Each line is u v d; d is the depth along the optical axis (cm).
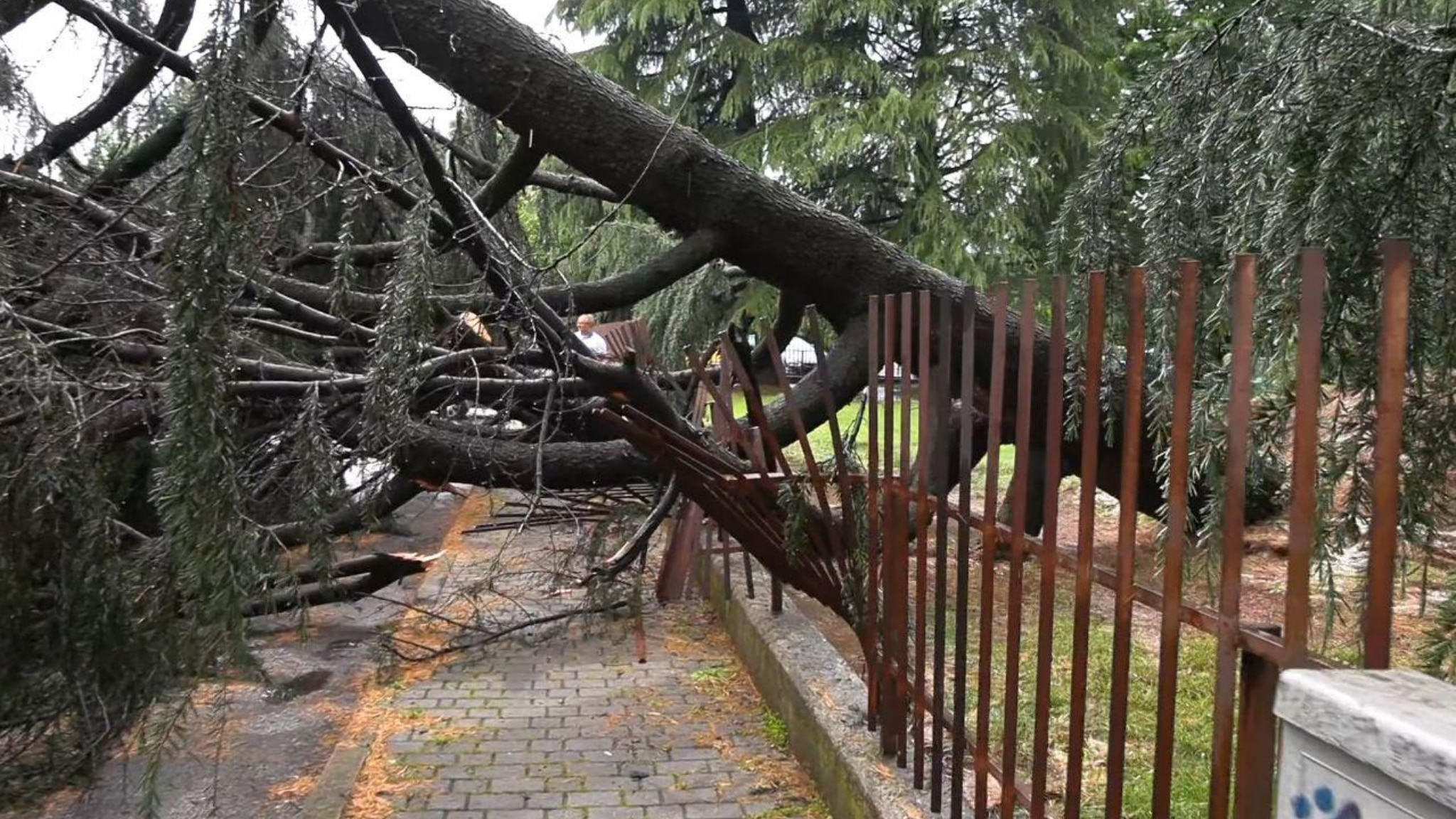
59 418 328
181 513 251
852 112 1755
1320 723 116
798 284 522
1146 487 502
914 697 289
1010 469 898
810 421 526
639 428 347
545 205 870
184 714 306
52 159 445
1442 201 229
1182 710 404
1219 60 284
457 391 427
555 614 592
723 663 514
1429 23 255
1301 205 234
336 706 469
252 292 383
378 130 491
